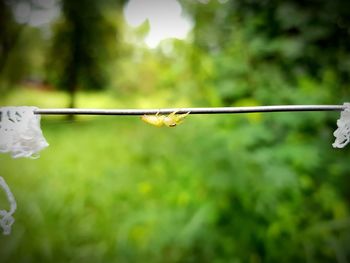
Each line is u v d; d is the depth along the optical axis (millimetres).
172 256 376
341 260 358
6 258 378
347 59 427
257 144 353
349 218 376
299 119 352
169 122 147
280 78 387
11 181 528
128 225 405
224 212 371
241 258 360
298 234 370
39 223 418
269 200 348
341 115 167
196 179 379
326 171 379
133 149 662
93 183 531
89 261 380
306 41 425
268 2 434
